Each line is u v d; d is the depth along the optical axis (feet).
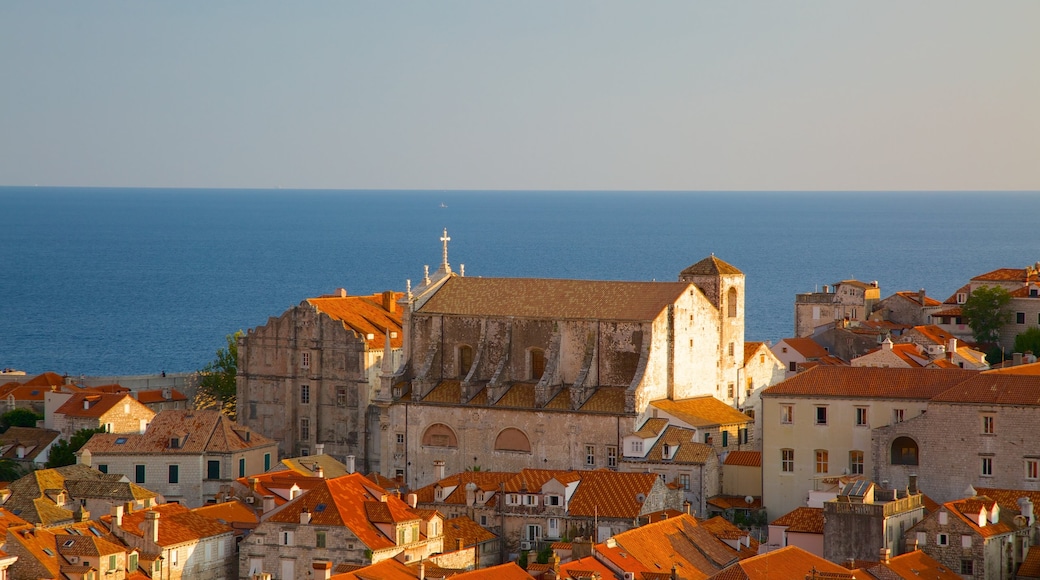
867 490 615.16
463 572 581.12
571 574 552.41
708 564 607.78
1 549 599.57
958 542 583.58
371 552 627.46
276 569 642.63
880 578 547.08
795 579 534.78
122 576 619.26
